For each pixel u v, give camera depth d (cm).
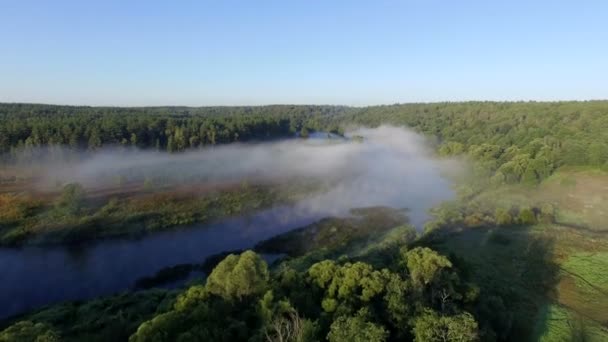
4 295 4516
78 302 4222
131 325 2972
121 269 5253
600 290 3762
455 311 2453
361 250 5388
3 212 6438
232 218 7188
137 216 6712
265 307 2416
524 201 7044
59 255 5491
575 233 5347
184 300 2677
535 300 3512
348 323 2097
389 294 2583
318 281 2894
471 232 5550
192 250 5919
